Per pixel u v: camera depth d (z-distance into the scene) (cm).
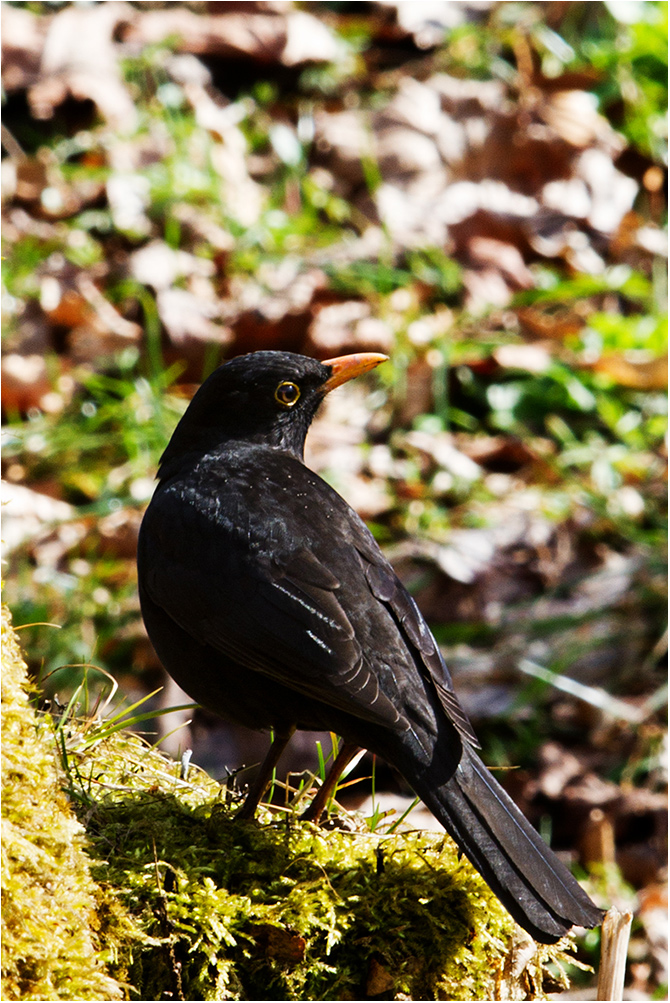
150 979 481
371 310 1285
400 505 1161
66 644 1047
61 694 1017
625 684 1052
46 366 1239
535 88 1520
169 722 996
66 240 1331
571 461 1198
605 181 1446
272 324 1264
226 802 579
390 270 1309
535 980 535
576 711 1043
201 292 1299
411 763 530
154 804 552
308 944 496
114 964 469
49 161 1401
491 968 523
